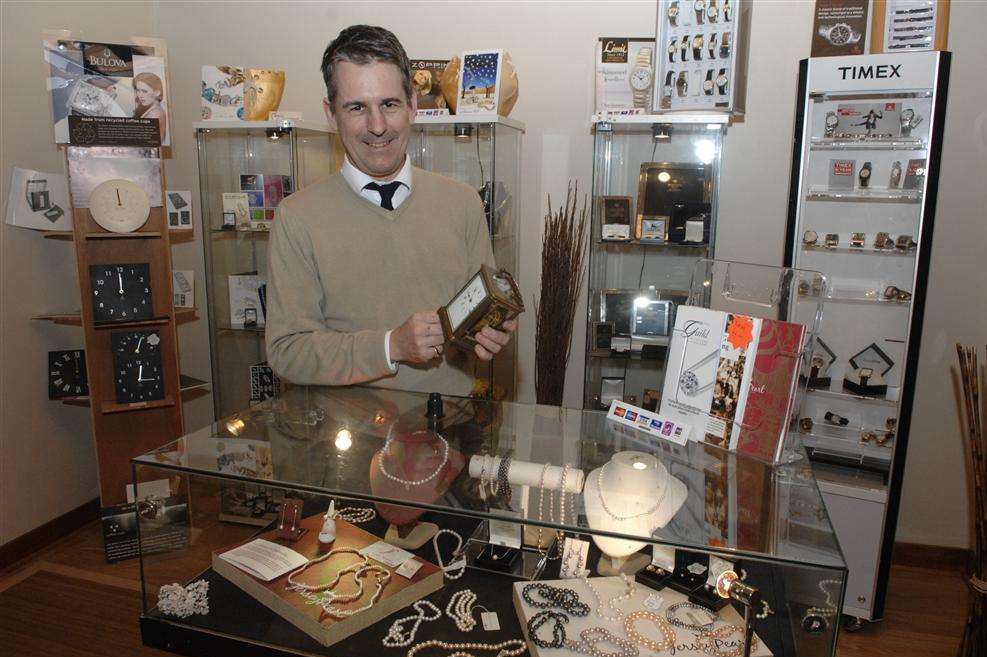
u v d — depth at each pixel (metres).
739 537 0.92
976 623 1.97
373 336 1.37
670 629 0.99
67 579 2.57
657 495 1.01
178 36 3.36
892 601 2.54
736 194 2.83
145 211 2.59
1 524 2.67
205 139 2.91
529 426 1.27
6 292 2.67
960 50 2.47
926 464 2.73
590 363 2.86
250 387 3.14
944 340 2.63
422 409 1.37
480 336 1.29
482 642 1.02
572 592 1.07
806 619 0.87
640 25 2.87
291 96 3.28
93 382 2.60
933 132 2.11
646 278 2.85
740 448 1.11
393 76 1.44
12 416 2.71
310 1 3.18
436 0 3.03
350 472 1.08
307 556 1.14
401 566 1.13
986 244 2.54
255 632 1.04
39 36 2.74
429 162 2.82
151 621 1.09
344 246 1.59
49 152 2.82
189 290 3.16
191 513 1.10
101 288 2.59
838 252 2.45
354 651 1.00
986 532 1.94
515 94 2.80
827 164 2.43
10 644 2.18
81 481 3.05
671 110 2.54
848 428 2.49
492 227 2.69
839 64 2.18
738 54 2.47
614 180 2.80
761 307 1.32
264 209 2.94
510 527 1.10
